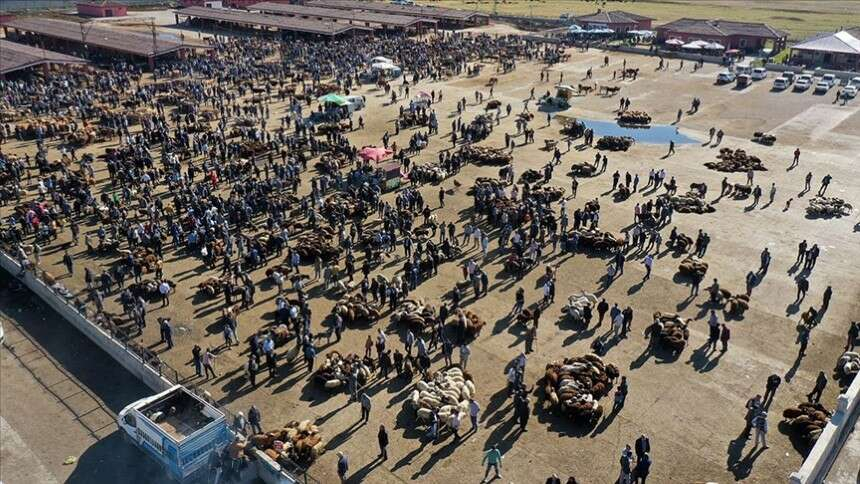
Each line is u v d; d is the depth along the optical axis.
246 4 188.88
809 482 28.84
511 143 73.81
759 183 65.00
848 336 39.03
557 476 31.14
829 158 71.31
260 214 59.00
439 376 36.81
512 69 115.56
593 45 135.75
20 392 38.78
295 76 107.38
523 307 44.81
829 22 169.00
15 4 185.12
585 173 67.00
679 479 30.95
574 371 36.84
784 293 46.16
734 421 34.56
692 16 181.75
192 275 49.81
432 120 80.31
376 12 161.25
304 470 31.55
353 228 55.69
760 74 107.44
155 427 31.39
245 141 75.50
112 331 42.41
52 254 53.31
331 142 75.56
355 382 36.22
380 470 31.73
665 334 40.28
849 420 33.50
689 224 56.53
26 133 79.56
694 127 82.81
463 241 54.16
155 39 120.25
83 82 104.56
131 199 61.72
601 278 48.38
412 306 43.72
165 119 85.75
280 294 46.88
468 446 33.12
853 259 50.62
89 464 33.41
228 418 34.62
